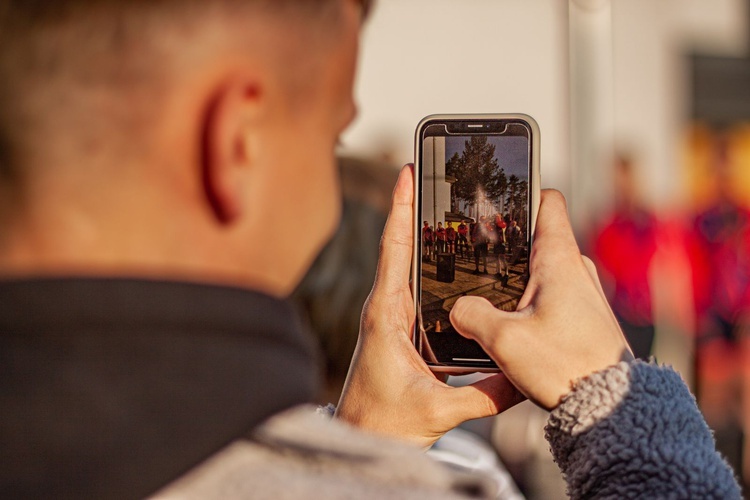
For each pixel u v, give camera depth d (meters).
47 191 0.56
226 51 0.57
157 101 0.56
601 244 5.52
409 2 4.00
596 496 0.81
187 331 0.55
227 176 0.57
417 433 1.11
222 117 0.56
